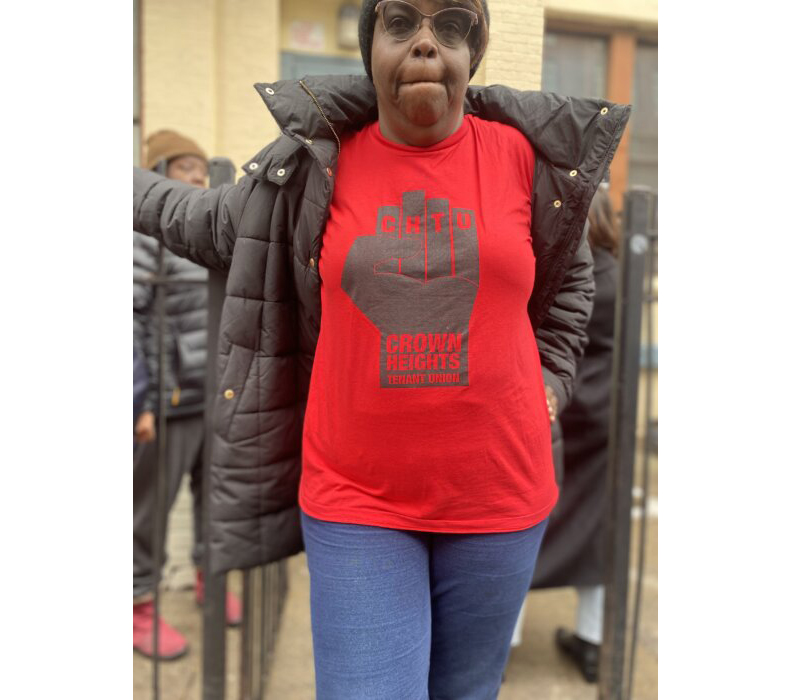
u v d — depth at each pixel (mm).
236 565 1421
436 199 1131
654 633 2557
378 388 1125
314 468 1231
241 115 2865
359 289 1118
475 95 1262
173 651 2391
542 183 1213
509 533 1192
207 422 1687
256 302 1330
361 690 1133
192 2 2826
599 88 3697
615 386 2016
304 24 3121
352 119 1218
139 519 2391
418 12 1081
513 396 1163
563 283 1406
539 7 1404
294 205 1269
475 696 1307
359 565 1157
